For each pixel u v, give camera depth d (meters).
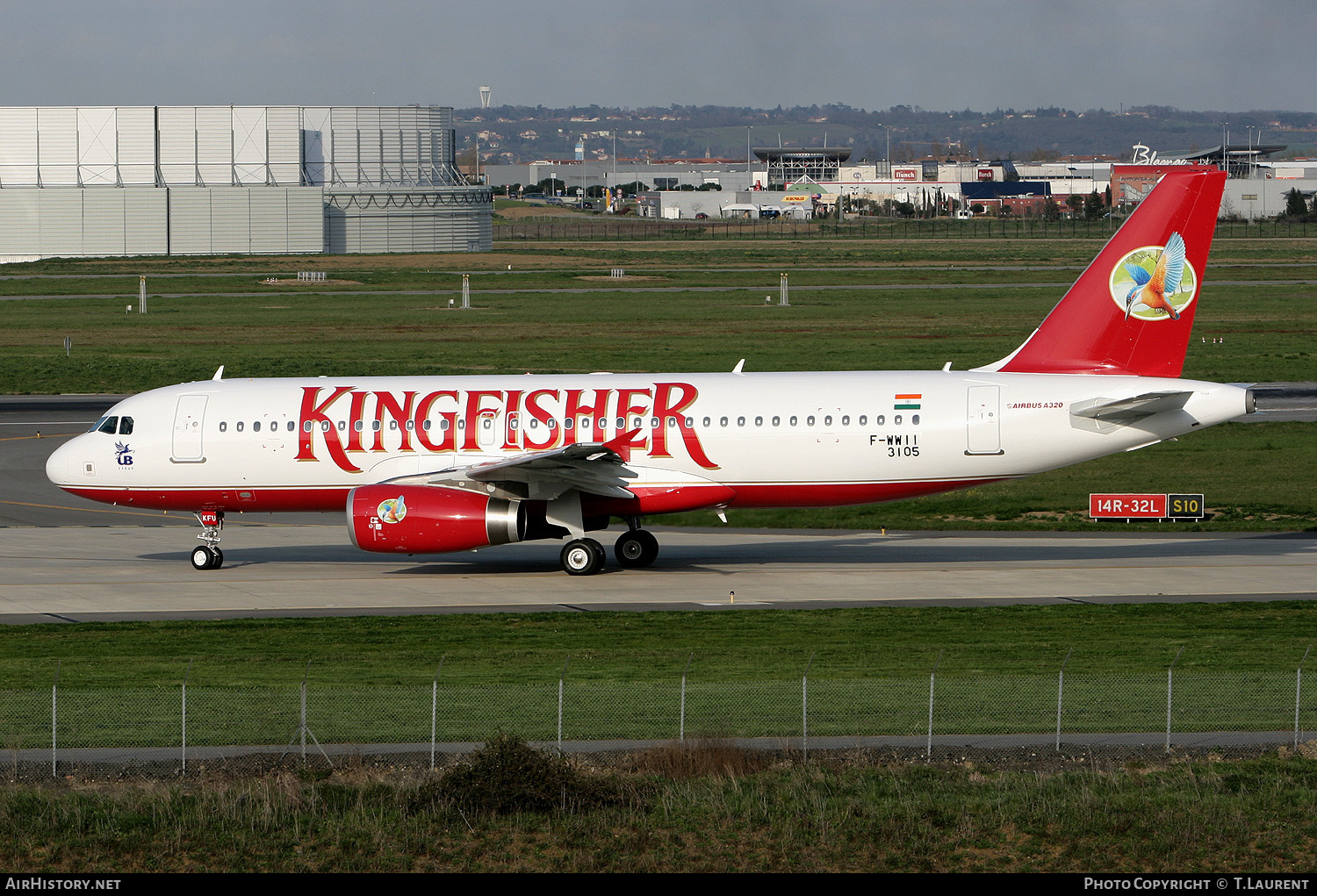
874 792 89.19
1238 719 101.94
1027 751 96.00
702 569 174.88
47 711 104.94
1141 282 165.88
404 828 85.56
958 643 129.62
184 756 92.88
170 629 139.50
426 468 170.62
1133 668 117.69
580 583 165.88
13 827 84.44
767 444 166.50
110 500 179.25
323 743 97.19
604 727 100.50
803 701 97.81
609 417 168.62
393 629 139.00
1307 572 168.00
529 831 86.06
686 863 82.06
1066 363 168.62
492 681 114.00
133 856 82.50
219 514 180.12
